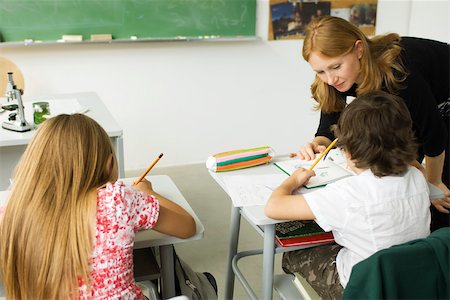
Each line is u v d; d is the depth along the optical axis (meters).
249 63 3.91
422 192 1.35
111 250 1.22
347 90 1.73
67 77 3.51
